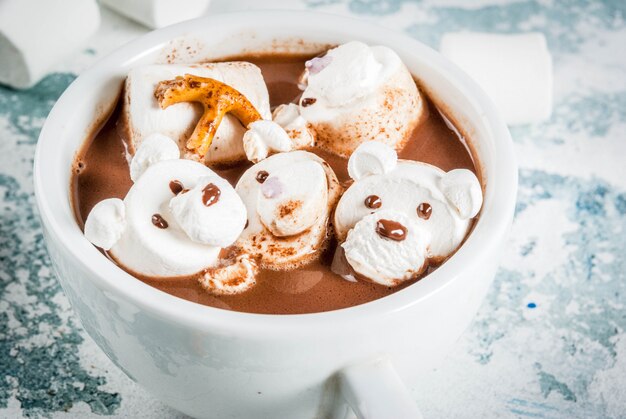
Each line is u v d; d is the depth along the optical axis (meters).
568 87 0.39
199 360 0.24
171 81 0.29
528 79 0.37
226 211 0.25
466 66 0.37
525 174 0.36
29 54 0.37
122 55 0.30
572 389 0.31
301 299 0.26
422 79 0.30
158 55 0.31
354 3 0.42
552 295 0.33
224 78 0.30
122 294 0.24
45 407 0.30
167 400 0.27
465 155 0.29
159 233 0.26
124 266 0.26
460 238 0.26
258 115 0.29
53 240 0.25
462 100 0.29
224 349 0.24
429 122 0.30
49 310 0.32
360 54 0.29
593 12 0.42
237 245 0.26
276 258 0.26
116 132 0.29
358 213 0.27
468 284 0.25
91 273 0.24
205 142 0.28
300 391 0.25
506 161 0.27
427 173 0.27
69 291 0.26
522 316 0.32
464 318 0.26
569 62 0.40
